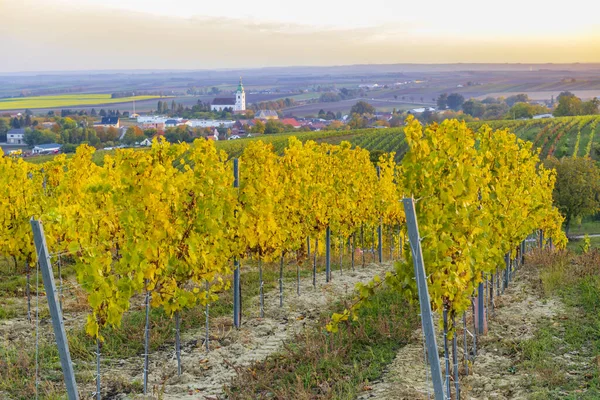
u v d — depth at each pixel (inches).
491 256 381.7
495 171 483.8
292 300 604.1
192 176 409.7
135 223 358.3
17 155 594.2
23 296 597.3
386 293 580.7
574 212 1988.2
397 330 451.8
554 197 1982.0
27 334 472.4
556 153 2842.0
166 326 488.7
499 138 498.6
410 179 315.3
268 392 354.6
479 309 451.2
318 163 731.4
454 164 308.0
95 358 420.2
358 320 481.4
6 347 434.0
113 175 568.7
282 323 522.3
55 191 666.8
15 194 525.3
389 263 882.1
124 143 6678.2
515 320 482.0
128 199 368.2
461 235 312.5
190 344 464.1
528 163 619.8
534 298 555.2
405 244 306.8
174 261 382.6
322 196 665.6
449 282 302.4
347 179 739.4
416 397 324.8
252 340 471.8
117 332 467.5
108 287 331.9
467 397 332.8
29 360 398.9
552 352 395.5
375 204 826.2
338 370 380.2
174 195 382.0
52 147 6210.6
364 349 424.8
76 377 382.3
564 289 569.6
